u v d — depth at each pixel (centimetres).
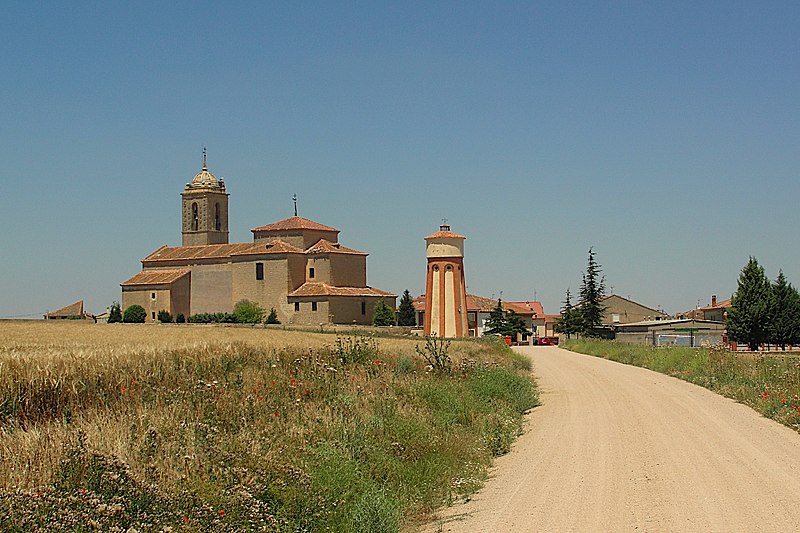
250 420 1745
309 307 11775
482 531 1223
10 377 1734
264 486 1230
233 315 12212
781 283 8475
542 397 3347
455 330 9412
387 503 1335
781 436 2044
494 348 6606
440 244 9481
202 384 2028
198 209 15275
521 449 2022
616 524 1217
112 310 13088
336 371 2634
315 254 12288
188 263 13038
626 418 2480
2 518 897
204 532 1048
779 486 1448
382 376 2755
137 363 2150
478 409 2498
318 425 1731
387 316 11894
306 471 1382
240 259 12469
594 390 3506
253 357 2836
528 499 1427
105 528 941
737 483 1478
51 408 1742
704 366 3888
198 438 1488
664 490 1438
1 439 1348
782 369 3253
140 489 1077
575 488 1494
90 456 1134
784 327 8344
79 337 4612
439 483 1591
